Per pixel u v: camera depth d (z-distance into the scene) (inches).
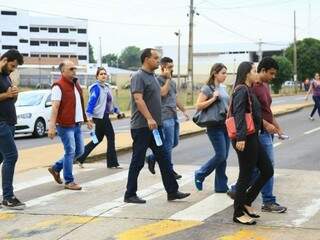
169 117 410.0
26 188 395.2
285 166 481.1
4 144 331.3
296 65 3366.1
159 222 298.8
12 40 5802.2
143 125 336.8
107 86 474.0
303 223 292.4
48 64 5329.7
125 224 296.0
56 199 359.6
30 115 839.7
